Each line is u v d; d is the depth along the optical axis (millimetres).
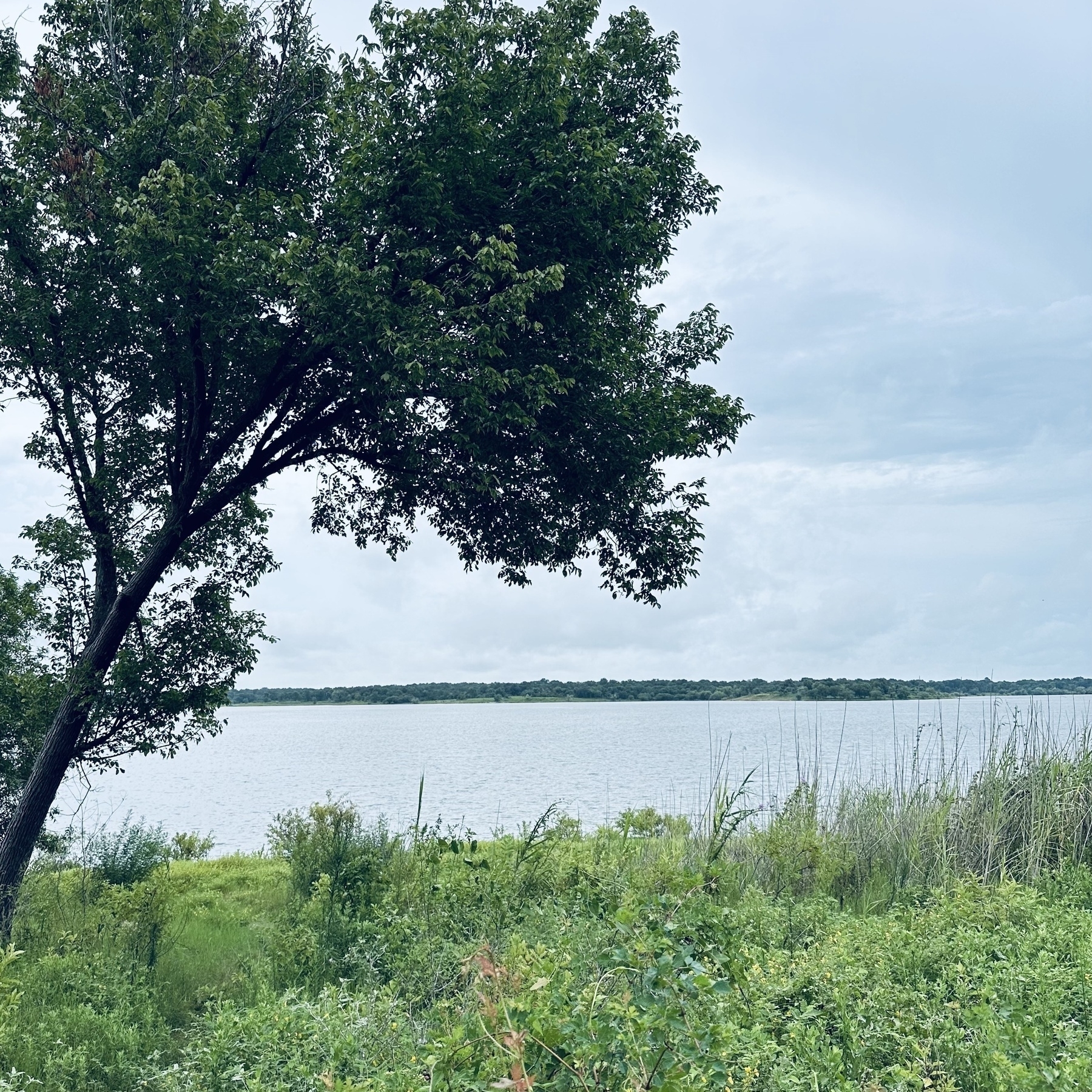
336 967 6984
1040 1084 3549
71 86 11727
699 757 54500
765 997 4941
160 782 53281
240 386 11633
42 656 11688
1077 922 6504
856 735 44125
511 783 39219
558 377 10422
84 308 10922
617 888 6984
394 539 13922
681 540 12438
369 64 10617
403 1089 3471
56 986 6738
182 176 9672
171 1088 4633
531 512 12086
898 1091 3730
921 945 5949
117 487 12039
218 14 11453
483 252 9461
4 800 11086
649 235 11492
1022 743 10570
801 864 9258
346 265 9516
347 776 49844
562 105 10789
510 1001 3232
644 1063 3074
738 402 12531
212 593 12039
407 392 9938
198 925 9570
